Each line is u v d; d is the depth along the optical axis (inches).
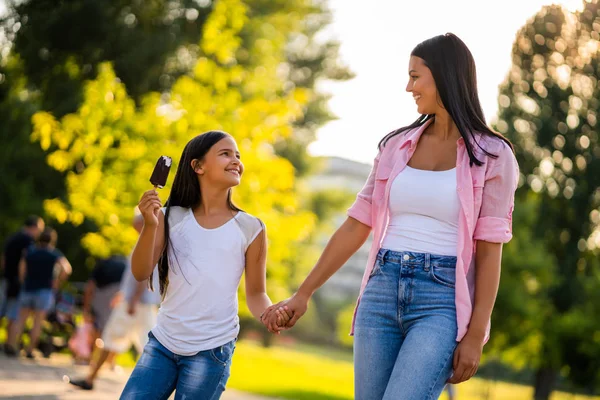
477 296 173.8
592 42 1289.4
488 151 176.1
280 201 683.4
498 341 1342.3
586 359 1389.0
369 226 191.9
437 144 181.3
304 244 1843.0
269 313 197.6
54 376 478.9
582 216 1459.2
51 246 603.8
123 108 679.7
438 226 175.5
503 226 173.8
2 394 380.5
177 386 194.5
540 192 1471.5
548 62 1374.3
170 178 657.6
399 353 171.9
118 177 668.7
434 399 169.6
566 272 1444.4
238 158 203.9
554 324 1365.7
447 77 178.9
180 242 198.5
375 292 178.1
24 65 1088.2
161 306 199.9
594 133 1446.9
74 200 672.4
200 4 1192.8
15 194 1098.1
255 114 677.3
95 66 1091.9
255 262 205.8
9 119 1126.4
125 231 670.5
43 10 1076.5
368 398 178.9
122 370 558.6
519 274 1311.5
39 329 593.3
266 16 1322.6
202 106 676.7
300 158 1708.9
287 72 1701.5
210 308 195.8
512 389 1824.6
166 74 1169.4
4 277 613.6
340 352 2610.7
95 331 572.4
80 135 669.3
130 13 1158.3
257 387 572.7
